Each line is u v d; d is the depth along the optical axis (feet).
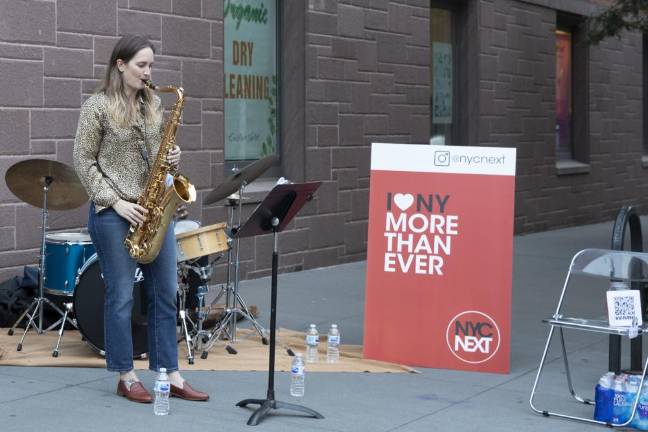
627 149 65.21
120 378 20.11
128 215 18.97
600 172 61.46
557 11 55.98
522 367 23.62
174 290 19.99
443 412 19.69
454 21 48.14
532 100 53.26
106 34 29.68
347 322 28.63
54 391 20.40
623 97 64.39
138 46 19.01
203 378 21.83
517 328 28.27
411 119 43.21
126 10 30.22
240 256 34.73
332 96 38.52
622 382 19.08
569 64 59.41
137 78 19.07
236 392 20.74
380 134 41.27
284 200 19.26
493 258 23.06
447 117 47.70
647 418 18.72
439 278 23.44
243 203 34.50
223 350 24.40
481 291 23.09
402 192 23.79
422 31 43.68
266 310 29.86
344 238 39.50
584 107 59.88
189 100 32.53
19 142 27.50
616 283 20.33
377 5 40.73
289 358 23.85
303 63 37.27
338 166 39.01
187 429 18.06
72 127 28.86
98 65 29.50
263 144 36.96
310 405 19.93
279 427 18.35
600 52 61.11
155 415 18.86
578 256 20.72
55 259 24.82
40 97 27.96
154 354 20.03
